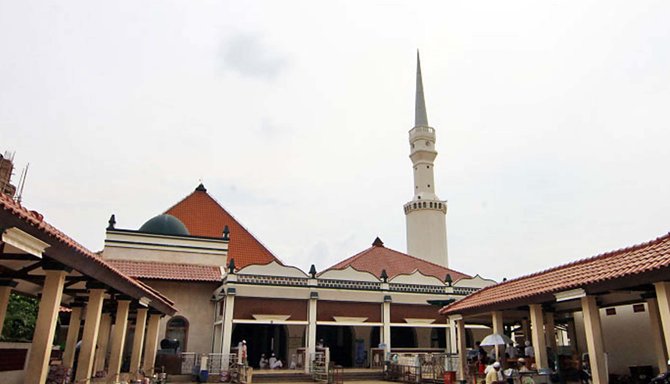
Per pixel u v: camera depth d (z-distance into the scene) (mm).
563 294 13875
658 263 10758
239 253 39344
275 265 29516
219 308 30016
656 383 11664
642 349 15875
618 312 16984
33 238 8914
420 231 54594
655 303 13648
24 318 19000
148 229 34094
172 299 30469
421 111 61344
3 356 11898
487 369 15125
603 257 14430
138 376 18875
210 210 42594
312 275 29906
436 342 33312
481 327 32969
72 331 17109
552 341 17625
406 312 31234
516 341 24109
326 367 26219
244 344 27000
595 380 12516
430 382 22719
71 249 10289
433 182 57438
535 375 14383
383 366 28391
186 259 33250
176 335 30062
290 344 30703
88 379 13102
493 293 18922
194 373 26688
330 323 29203
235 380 25266
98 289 13641
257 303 28562
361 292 30625
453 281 34750
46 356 10070
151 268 31438
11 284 12781
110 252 32031
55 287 10547
